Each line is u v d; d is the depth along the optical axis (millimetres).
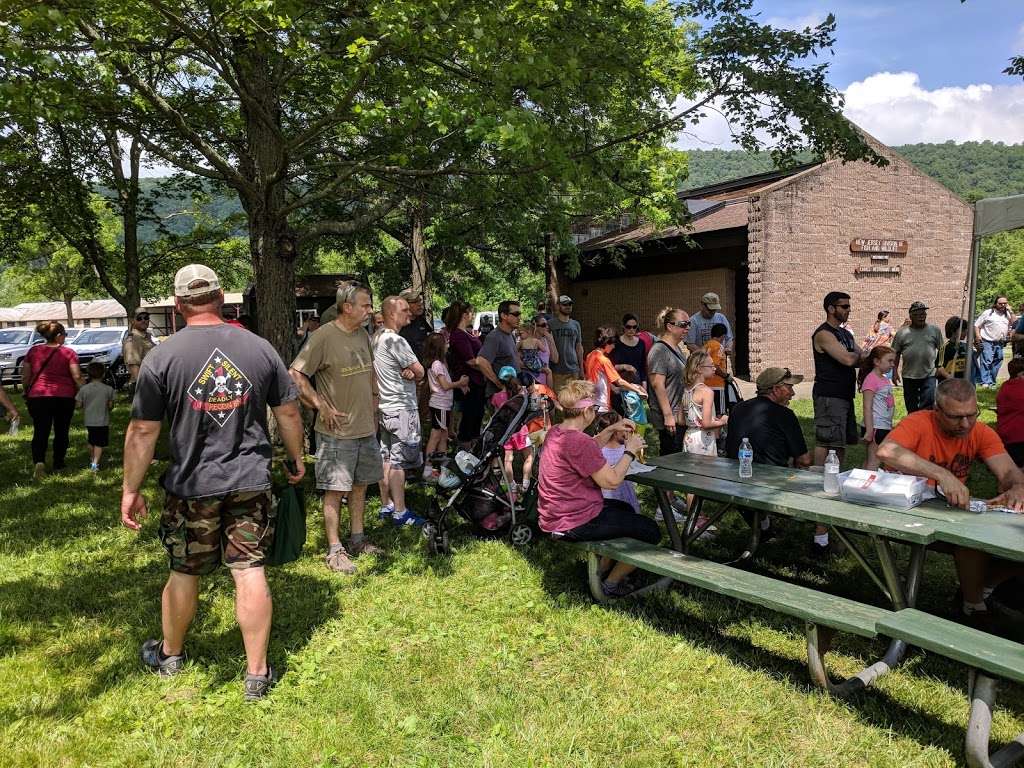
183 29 6195
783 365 17219
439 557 5211
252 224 8758
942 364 9383
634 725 3127
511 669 3619
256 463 3357
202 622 4148
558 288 23156
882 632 2889
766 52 6816
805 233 17297
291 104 9766
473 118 6004
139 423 3252
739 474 4664
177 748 3012
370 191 10328
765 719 3164
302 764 2912
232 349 3309
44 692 3432
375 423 5273
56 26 5176
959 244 20250
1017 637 3836
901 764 2854
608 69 7039
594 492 4434
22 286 44344
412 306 8938
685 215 8641
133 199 15406
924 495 3982
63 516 6465
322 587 4688
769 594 3357
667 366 6629
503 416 5594
